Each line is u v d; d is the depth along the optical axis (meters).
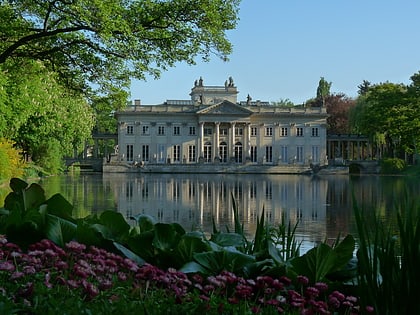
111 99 22.00
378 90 109.81
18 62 22.22
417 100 104.19
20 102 42.09
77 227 8.84
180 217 29.92
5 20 20.05
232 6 19.66
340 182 75.44
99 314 5.54
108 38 17.61
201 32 19.25
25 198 10.41
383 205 35.03
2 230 9.12
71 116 63.59
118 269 7.71
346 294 7.68
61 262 6.75
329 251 7.73
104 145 139.50
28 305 5.61
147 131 120.94
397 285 4.54
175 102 135.25
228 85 135.75
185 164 116.38
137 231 9.85
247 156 123.19
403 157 120.00
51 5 18.27
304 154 124.94
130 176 94.06
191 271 7.67
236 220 9.88
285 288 7.41
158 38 19.09
